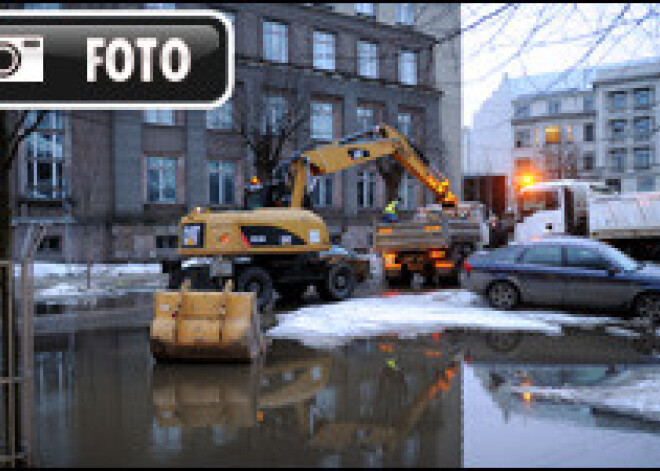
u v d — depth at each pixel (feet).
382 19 110.42
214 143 91.81
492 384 20.06
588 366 22.86
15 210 74.95
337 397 18.47
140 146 84.58
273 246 39.06
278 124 87.10
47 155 78.43
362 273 51.21
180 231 38.86
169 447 13.97
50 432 15.05
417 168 55.47
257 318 24.91
